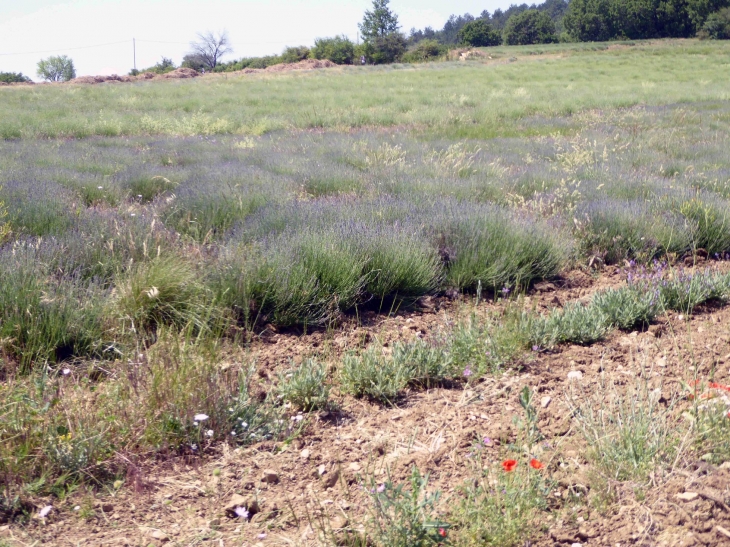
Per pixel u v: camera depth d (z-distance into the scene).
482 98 28.59
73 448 2.81
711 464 2.76
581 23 116.44
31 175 8.74
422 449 3.12
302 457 3.08
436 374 3.90
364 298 5.32
